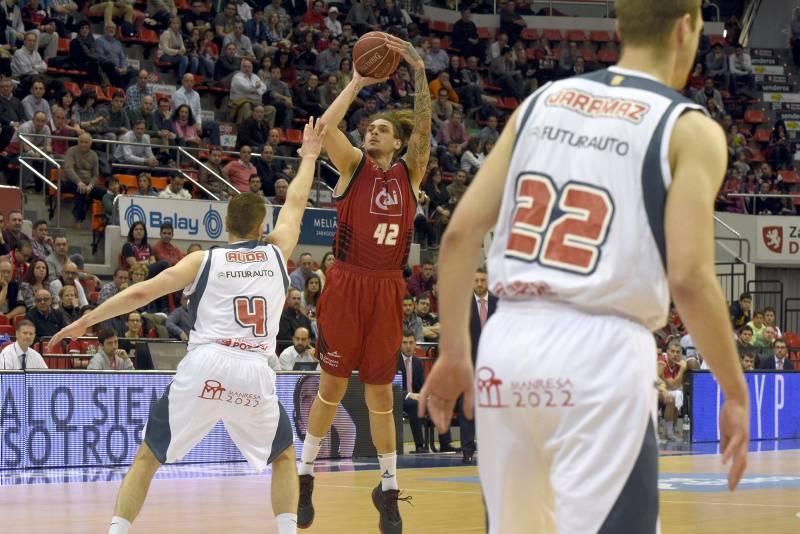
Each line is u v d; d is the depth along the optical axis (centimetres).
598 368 351
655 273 356
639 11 381
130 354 1856
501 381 361
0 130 2461
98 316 721
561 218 363
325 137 864
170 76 3005
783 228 3441
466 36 3747
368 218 870
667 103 363
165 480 1434
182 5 3228
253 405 744
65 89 2655
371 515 1049
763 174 3731
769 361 2495
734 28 4194
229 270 755
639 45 383
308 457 929
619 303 355
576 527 345
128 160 2569
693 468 1598
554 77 3784
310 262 2325
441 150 3105
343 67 3209
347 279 880
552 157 370
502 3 3928
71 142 2544
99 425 1616
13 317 1955
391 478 905
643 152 358
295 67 3197
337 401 916
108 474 1511
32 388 1554
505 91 3678
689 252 342
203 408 736
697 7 382
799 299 3297
